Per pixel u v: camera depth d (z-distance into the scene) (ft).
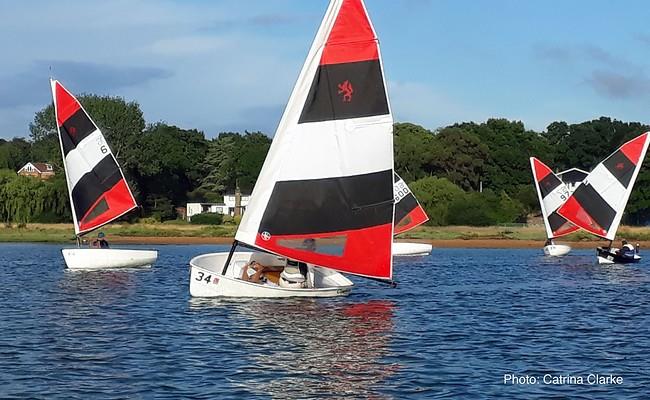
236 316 85.51
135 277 132.77
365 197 95.81
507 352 68.64
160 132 447.01
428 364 63.41
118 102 422.82
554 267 173.68
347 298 103.45
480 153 434.30
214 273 98.37
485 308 97.50
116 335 74.43
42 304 96.84
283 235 95.81
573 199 186.09
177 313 87.86
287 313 87.97
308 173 95.55
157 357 64.69
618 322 86.48
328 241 108.78
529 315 91.50
